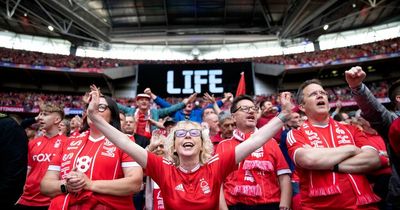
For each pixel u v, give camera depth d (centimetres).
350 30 2842
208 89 2227
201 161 226
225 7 2550
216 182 214
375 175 288
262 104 448
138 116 514
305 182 242
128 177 236
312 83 270
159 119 548
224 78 2247
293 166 349
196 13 2644
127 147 216
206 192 209
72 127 496
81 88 2669
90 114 217
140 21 2755
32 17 2392
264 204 264
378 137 313
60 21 2478
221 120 370
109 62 2767
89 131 271
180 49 3061
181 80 2259
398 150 199
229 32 2847
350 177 228
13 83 2530
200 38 2786
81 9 2325
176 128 235
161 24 2820
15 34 2764
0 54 2356
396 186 204
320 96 256
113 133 218
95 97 221
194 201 204
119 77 2520
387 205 219
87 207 222
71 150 255
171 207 208
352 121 355
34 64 2364
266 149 289
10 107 2227
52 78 2589
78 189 219
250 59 2795
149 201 342
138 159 218
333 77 2589
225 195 282
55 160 259
